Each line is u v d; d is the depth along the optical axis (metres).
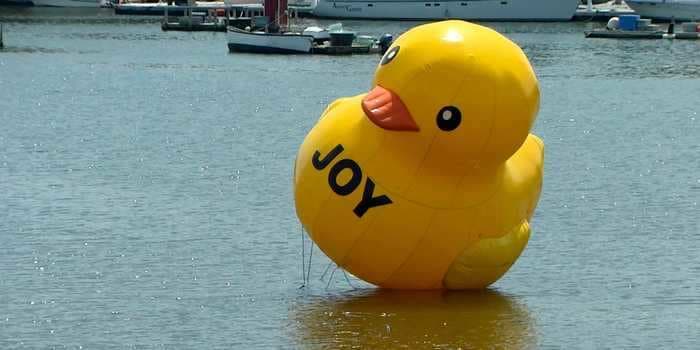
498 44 20.55
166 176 34.75
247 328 20.94
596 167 37.44
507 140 20.47
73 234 27.48
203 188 32.88
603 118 51.00
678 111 54.03
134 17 124.62
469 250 21.17
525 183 21.67
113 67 73.75
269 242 26.73
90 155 38.66
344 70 73.44
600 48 93.38
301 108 52.91
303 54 85.50
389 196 20.64
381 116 20.28
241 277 24.00
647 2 122.44
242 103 54.81
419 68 20.23
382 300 22.11
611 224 29.05
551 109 54.31
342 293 22.77
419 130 20.33
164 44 93.31
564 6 121.50
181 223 28.59
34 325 21.17
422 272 21.47
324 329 20.81
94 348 20.08
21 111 51.09
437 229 20.88
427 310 21.59
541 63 80.44
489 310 21.77
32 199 31.28
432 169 20.67
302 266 24.75
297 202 21.61
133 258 25.45
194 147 40.38
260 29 98.69
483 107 20.16
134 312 21.86
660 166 37.88
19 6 135.00
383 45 86.69
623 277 24.28
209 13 121.12
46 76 67.62
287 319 21.34
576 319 21.59
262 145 40.97
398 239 20.88
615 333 20.92
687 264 25.34
